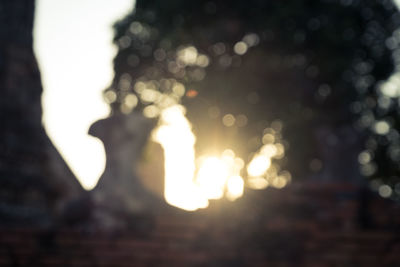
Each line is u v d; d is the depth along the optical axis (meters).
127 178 6.00
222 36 19.59
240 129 19.69
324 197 6.41
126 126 6.12
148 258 5.73
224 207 6.06
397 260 5.91
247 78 19.69
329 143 10.87
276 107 19.62
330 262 5.89
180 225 5.84
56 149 10.65
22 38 10.60
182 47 20.61
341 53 19.53
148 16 19.95
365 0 20.55
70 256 5.75
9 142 9.55
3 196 8.96
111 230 5.80
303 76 19.94
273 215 6.23
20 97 10.20
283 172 20.12
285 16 18.78
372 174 21.42
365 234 5.98
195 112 19.41
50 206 9.61
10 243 5.82
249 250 5.84
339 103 19.83
